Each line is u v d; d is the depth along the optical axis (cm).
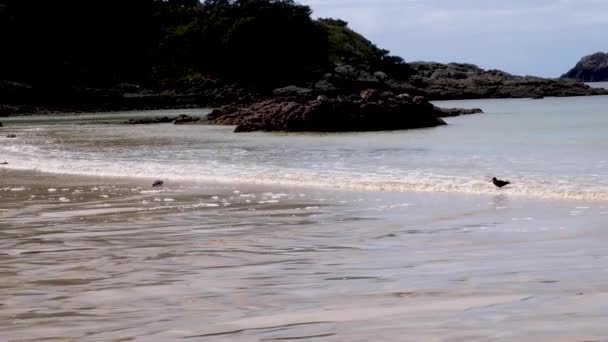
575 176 1684
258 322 534
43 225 1149
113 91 10206
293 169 1998
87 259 852
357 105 4197
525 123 4550
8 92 9606
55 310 597
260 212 1255
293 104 4241
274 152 2631
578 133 3375
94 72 11256
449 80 12700
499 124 4509
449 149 2622
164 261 830
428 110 4466
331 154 2495
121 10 12269
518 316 516
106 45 11725
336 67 11644
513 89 12138
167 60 11862
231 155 2527
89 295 654
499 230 1009
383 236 986
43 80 10594
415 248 881
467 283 656
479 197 1395
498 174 1773
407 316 533
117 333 516
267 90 10950
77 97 9950
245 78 11500
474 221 1105
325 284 678
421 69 14100
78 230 1090
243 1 12419
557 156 2223
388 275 712
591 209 1197
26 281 729
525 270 711
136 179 1858
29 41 10938
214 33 11906
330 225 1098
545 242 895
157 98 10094
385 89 11050
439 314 534
